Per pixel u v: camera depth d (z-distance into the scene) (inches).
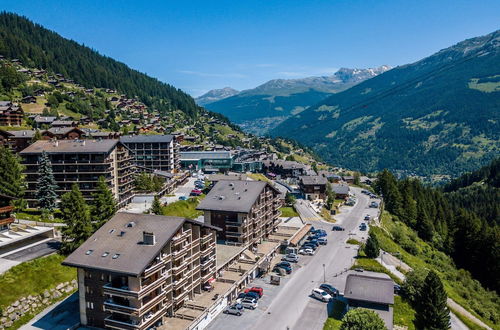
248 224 4224.9
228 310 3102.9
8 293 2827.3
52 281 3125.0
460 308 3737.7
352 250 4640.8
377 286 3149.6
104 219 3772.1
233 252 3949.3
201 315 2817.4
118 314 2524.6
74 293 3132.4
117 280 2511.1
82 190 4864.7
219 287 3341.5
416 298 3410.4
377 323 2571.4
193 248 3061.0
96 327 2635.3
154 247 2502.5
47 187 4389.8
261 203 4601.4
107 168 4921.3
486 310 4013.3
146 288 2417.6
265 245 4562.0
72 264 2479.1
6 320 2679.6
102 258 2484.0
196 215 5378.9
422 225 6791.3
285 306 3248.0
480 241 5462.6
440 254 5851.4
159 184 6043.3
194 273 3085.6
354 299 3068.4
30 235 3641.7
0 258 3265.3
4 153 4714.6
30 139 6747.1
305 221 5940.0
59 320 2765.7
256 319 3021.7
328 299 3329.2
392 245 5162.4
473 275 5442.9
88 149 4874.5
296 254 4493.1
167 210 5118.1
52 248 3553.2
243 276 3570.4
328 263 4217.5
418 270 3612.2
